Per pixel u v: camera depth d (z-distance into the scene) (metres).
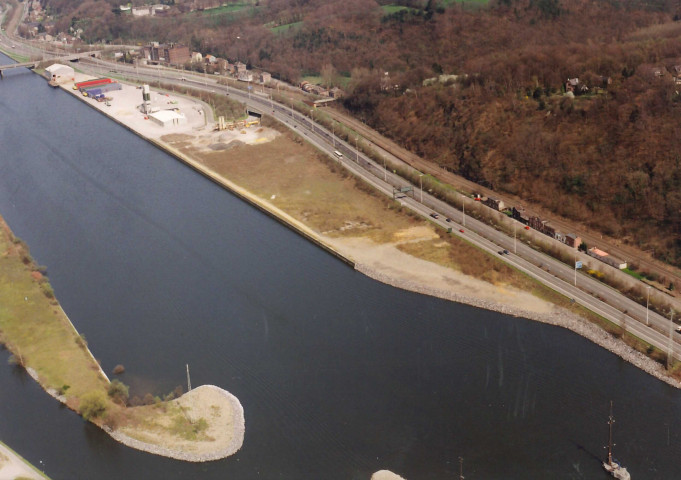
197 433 182.88
